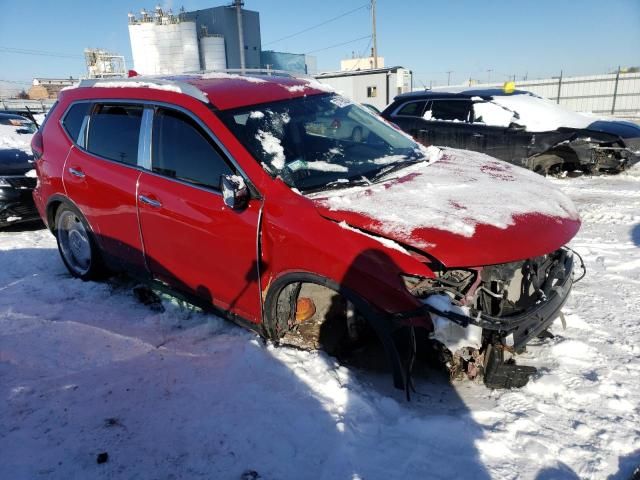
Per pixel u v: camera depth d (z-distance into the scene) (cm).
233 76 384
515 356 305
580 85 2445
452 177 316
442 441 231
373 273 240
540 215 271
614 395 265
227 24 4006
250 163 290
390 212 260
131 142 362
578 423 244
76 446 234
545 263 285
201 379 284
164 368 297
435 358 260
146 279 379
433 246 236
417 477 211
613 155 854
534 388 270
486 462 220
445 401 261
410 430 237
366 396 258
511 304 263
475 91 919
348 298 250
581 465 219
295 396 260
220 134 303
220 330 343
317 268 257
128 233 369
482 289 248
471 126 852
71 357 313
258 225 279
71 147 416
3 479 215
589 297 395
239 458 224
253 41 4219
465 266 235
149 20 3744
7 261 510
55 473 218
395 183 302
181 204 318
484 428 240
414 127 922
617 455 224
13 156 646
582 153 825
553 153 838
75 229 443
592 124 864
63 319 369
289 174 294
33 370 299
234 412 253
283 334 302
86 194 396
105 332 346
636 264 467
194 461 223
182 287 345
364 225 251
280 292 282
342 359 292
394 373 241
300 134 329
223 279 309
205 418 250
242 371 287
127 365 302
